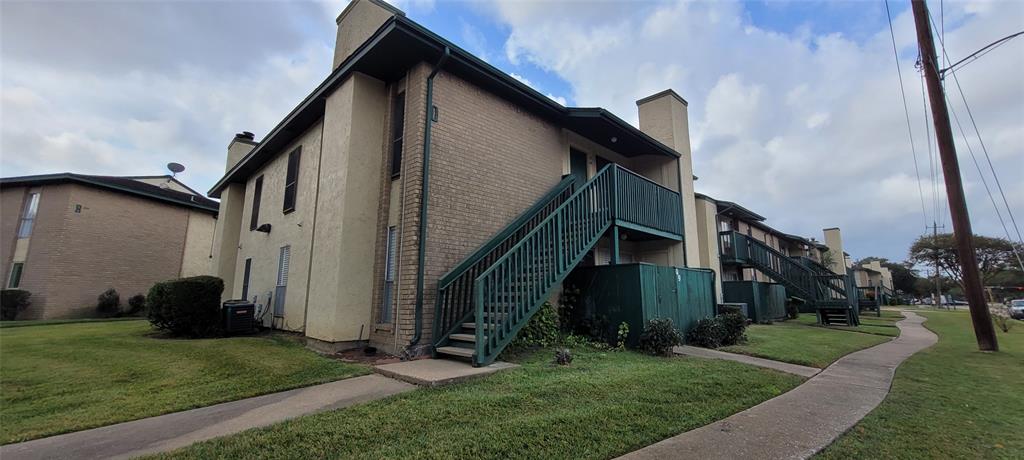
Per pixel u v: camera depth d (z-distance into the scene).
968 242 9.46
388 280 7.51
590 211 8.62
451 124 7.65
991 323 9.01
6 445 3.19
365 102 8.02
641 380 5.12
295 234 9.90
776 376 5.83
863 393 5.07
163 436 3.36
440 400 4.17
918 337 11.69
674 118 13.55
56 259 16.66
